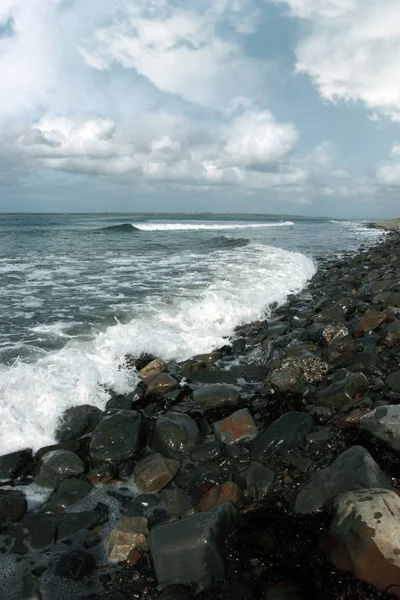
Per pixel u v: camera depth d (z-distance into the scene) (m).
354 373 5.21
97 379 5.48
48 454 3.97
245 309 8.94
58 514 3.32
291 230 46.84
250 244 23.64
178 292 10.20
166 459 3.90
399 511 2.65
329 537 2.74
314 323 8.21
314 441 4.13
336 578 2.51
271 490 3.49
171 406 5.17
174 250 20.28
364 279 13.28
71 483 3.64
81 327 7.41
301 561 2.68
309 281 13.72
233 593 2.56
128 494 3.61
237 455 4.08
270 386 5.55
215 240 26.66
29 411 4.62
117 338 6.68
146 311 8.46
